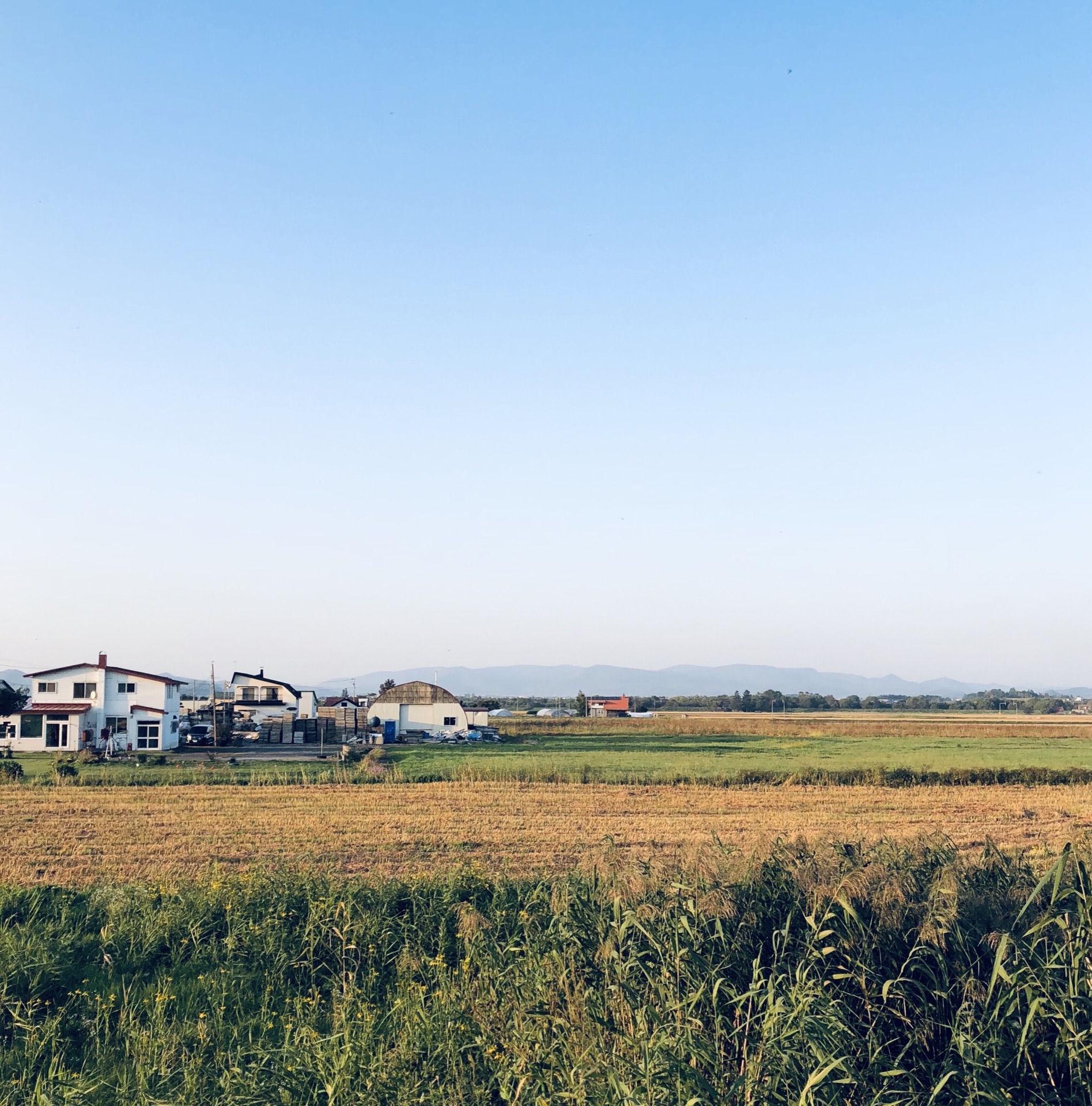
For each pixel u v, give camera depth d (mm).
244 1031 9094
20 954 10641
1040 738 78500
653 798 33594
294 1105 7098
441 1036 7980
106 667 60500
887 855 9414
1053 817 30297
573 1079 6457
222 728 67438
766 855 9703
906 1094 6102
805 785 38531
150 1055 8195
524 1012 7867
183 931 12039
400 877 18656
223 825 26625
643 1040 6449
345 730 72875
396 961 11008
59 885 18312
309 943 11336
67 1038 8789
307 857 21125
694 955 7207
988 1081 5879
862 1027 6789
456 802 32156
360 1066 7480
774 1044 6082
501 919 11430
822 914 7770
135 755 53562
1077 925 7305
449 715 75562
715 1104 5645
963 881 8336
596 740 72438
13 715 59281
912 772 40438
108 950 11477
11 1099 7488
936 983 6926
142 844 23422
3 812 29422
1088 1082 5965
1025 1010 6504
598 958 8086
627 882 8945
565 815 28938
